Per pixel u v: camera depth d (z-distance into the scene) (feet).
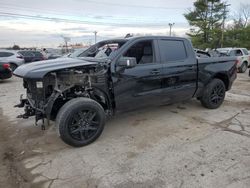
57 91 11.82
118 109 13.57
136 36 14.42
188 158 10.91
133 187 8.96
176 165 10.35
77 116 11.86
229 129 14.28
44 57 64.08
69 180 9.48
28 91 13.64
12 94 25.29
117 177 9.59
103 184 9.17
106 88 12.87
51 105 11.66
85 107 11.92
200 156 11.07
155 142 12.66
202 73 16.75
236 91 26.18
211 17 125.59
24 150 12.05
